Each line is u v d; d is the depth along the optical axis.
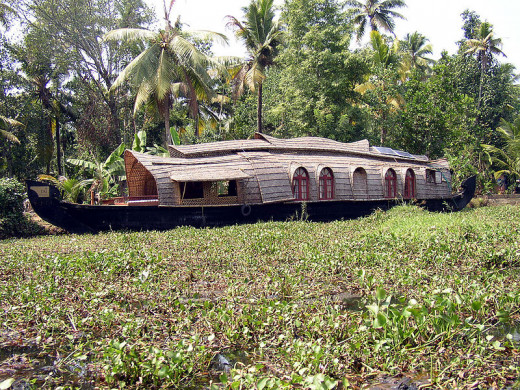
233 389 3.79
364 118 29.12
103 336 5.38
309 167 17.28
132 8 26.88
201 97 24.58
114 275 8.05
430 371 4.21
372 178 18.84
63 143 35.81
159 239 11.76
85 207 13.94
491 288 6.29
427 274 7.66
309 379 3.78
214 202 15.12
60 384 4.30
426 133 26.91
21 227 16.06
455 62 35.75
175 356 4.16
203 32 22.62
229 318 5.32
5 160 30.17
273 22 27.69
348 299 6.71
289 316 5.39
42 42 25.19
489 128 33.25
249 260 8.95
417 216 14.92
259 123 27.72
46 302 6.25
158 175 14.43
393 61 29.95
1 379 4.41
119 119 29.84
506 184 36.38
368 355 4.42
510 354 4.54
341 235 12.04
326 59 26.86
